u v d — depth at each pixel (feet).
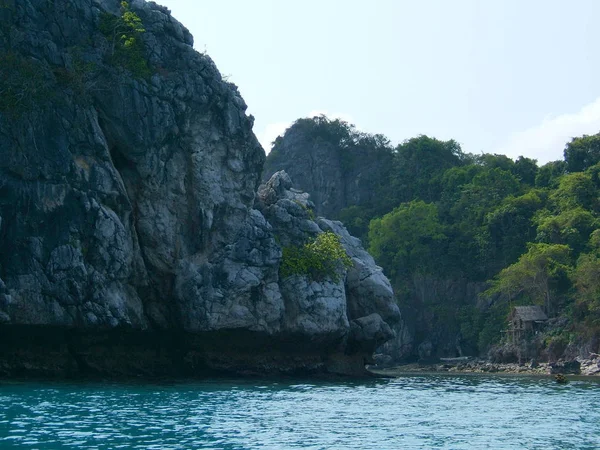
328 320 229.45
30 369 183.93
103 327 189.26
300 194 269.44
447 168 538.88
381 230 468.75
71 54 198.59
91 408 134.31
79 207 187.11
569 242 410.93
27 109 182.70
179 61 215.10
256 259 217.77
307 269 231.71
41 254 180.24
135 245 202.69
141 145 203.62
